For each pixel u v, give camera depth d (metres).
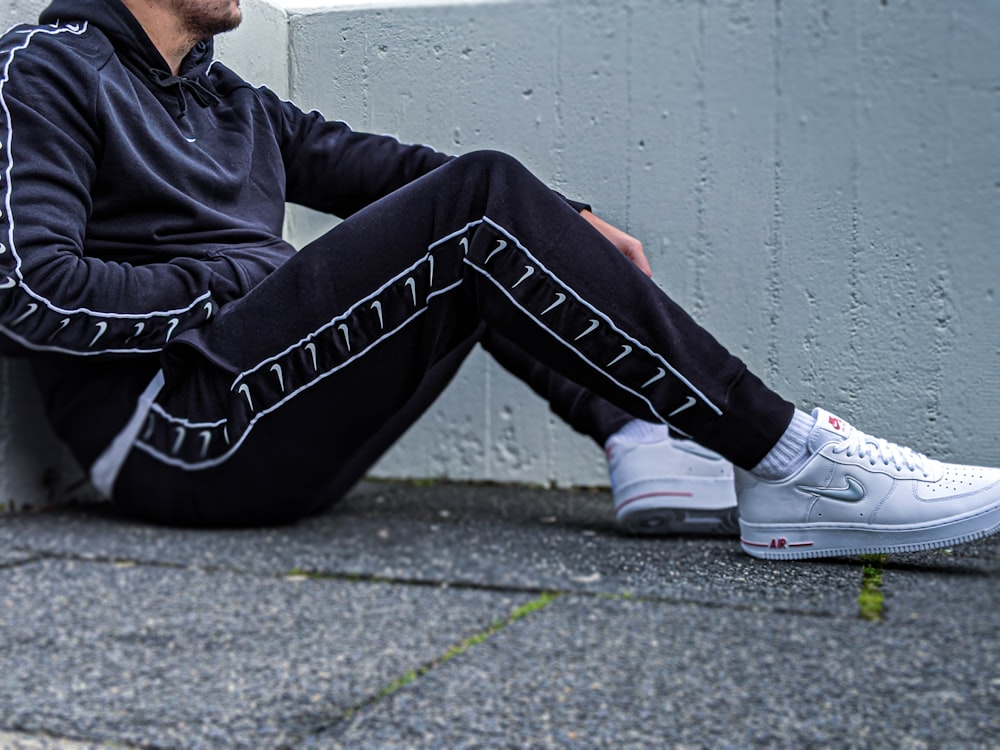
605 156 0.75
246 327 1.00
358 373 1.19
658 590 1.60
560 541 1.99
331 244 0.99
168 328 0.95
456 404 2.38
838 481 0.69
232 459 1.80
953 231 0.64
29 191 0.85
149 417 1.69
